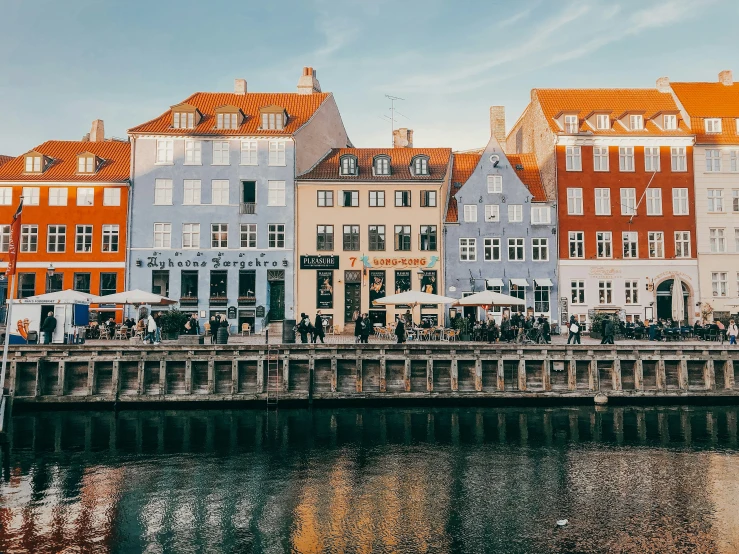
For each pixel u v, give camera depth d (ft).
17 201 128.57
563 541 41.32
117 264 127.75
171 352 82.79
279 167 130.62
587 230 131.75
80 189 129.49
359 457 60.34
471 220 131.23
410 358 84.64
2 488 51.31
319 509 46.75
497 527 43.57
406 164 137.18
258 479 53.57
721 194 134.31
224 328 88.58
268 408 81.71
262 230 129.18
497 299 94.89
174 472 55.52
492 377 86.12
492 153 133.49
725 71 146.51
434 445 64.75
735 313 130.82
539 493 50.55
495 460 59.52
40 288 126.82
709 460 59.82
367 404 83.82
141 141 130.00
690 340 105.60
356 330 91.40
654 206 133.18
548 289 129.70
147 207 128.77
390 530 42.98
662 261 131.64
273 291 129.80
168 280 127.85
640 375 86.48
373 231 130.31
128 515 45.60
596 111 134.62
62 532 42.63
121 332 103.35
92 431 70.54
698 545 40.78
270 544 40.75
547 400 85.46
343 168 132.46
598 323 111.04
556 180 132.05
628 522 44.57
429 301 95.04
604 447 64.28
